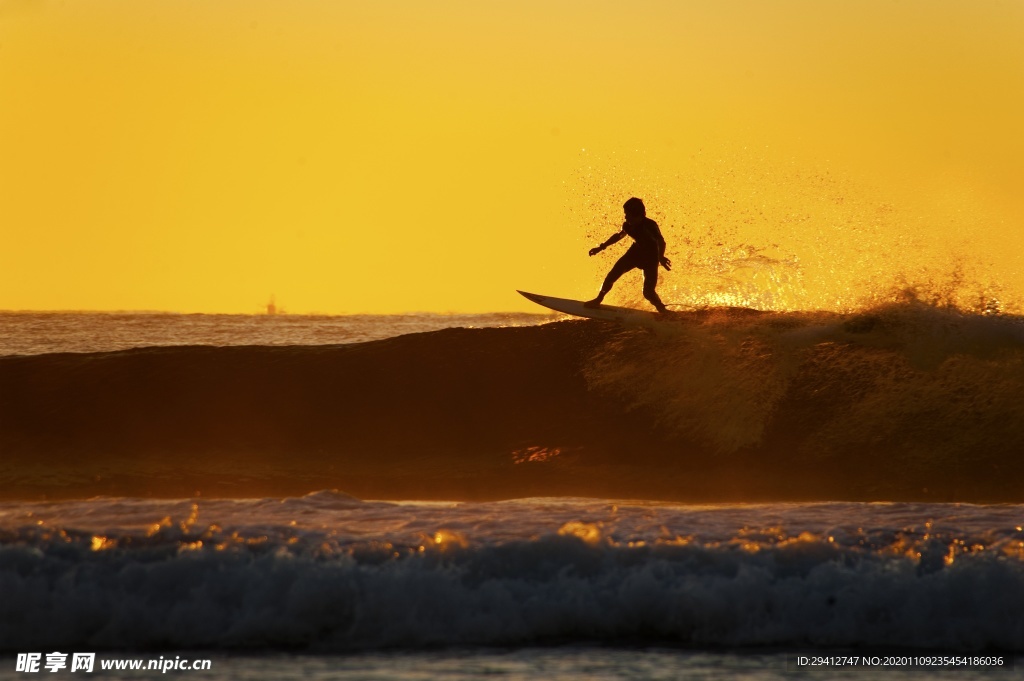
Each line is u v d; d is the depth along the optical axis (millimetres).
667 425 55219
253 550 33406
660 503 45781
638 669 28266
